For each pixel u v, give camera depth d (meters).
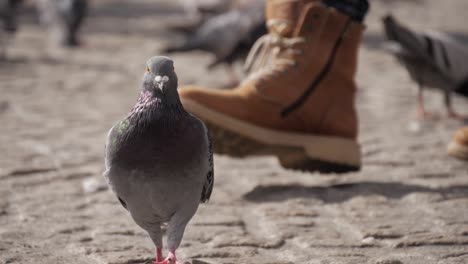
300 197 7.43
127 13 28.17
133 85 14.55
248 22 14.34
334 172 7.70
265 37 7.87
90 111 12.03
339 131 7.58
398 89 14.39
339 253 5.79
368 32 23.17
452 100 13.86
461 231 6.24
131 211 5.15
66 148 9.59
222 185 7.97
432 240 6.02
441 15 27.69
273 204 7.20
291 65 7.46
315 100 7.50
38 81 14.67
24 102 12.66
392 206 7.07
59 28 19.88
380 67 16.97
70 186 7.86
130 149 4.85
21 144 9.78
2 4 17.45
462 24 25.12
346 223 6.57
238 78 15.72
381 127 11.13
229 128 7.26
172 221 5.09
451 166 8.63
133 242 6.09
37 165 8.65
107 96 13.38
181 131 4.88
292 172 8.52
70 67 16.55
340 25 7.51
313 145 7.48
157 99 4.89
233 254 5.79
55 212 6.92
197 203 5.14
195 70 16.59
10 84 14.25
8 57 17.70
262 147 7.50
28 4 29.00
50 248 5.92
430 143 9.99
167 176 4.87
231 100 7.29
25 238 6.15
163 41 21.02
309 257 5.71
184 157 4.88
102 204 7.20
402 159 9.00
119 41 21.03
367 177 8.20
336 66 7.55
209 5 15.17
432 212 6.83
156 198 4.96
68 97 13.19
